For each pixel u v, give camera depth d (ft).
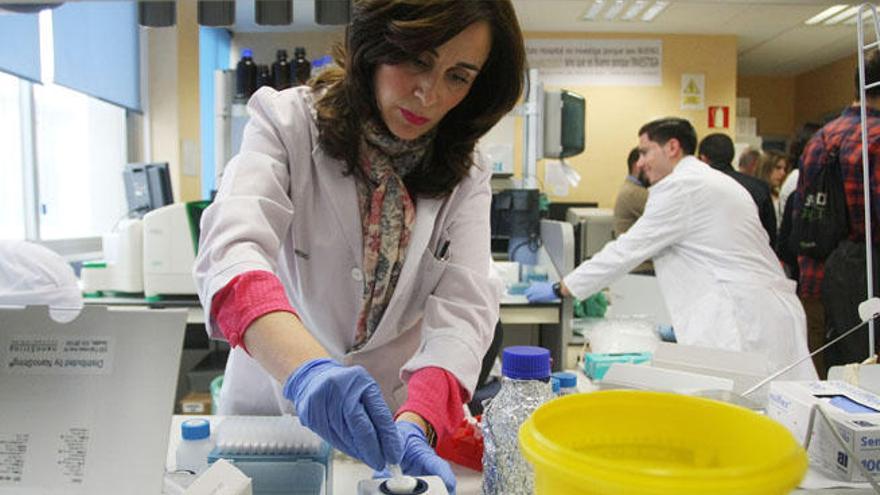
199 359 9.56
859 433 2.56
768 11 15.14
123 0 3.43
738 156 17.19
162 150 13.38
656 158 7.83
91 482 1.68
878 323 3.61
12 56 8.79
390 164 3.36
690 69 17.72
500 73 3.19
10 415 1.72
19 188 9.66
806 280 7.27
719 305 6.70
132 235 8.54
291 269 3.50
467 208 3.67
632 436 1.65
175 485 2.00
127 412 1.71
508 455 2.50
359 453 2.09
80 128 11.38
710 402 1.61
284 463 2.32
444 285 3.50
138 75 13.14
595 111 17.72
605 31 17.33
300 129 3.26
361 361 3.71
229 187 2.94
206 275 2.58
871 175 6.08
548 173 11.20
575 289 7.49
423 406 2.74
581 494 1.25
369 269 3.41
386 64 2.83
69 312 1.76
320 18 3.35
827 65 21.43
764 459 1.32
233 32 16.26
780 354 6.52
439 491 1.95
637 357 4.74
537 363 2.47
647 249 7.06
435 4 2.62
